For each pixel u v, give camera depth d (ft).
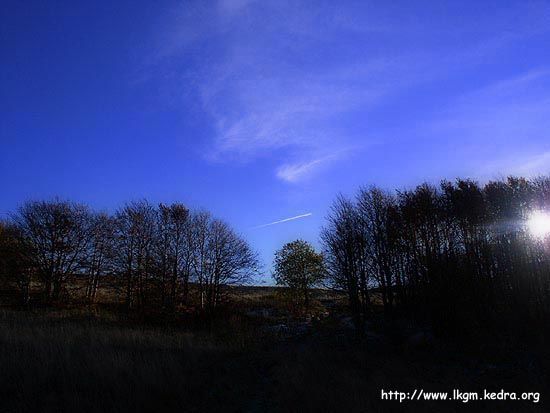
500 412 43.83
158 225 141.79
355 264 97.09
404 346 71.97
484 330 74.02
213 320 119.14
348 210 104.12
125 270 137.69
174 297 130.72
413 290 96.32
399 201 109.91
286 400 44.65
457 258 84.99
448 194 106.22
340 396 45.19
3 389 42.39
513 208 96.78
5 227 142.61
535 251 87.92
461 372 57.57
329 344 77.82
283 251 143.84
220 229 141.18
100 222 145.28
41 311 115.24
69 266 137.28
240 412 42.50
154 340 71.31
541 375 54.19
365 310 99.55
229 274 136.56
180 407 42.93
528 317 76.59
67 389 43.14
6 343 57.11
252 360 62.54
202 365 57.72
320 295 158.40
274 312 135.64
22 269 132.67
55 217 136.15
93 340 63.52
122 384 44.78
